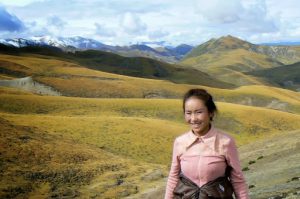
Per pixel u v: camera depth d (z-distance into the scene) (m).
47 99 144.12
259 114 156.38
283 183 24.36
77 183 61.53
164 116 147.38
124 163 72.81
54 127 97.06
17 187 57.34
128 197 49.50
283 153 40.47
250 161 41.28
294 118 158.62
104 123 106.44
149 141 99.94
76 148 79.00
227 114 151.12
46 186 59.56
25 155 69.75
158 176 62.22
